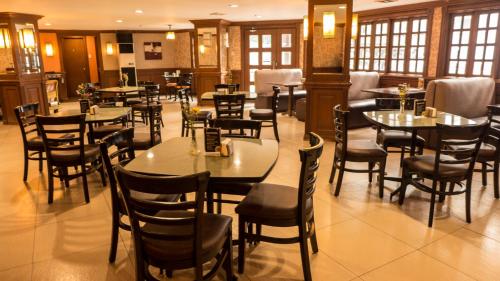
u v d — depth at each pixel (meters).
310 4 5.47
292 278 2.35
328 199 3.59
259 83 9.16
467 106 5.57
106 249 2.69
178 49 13.71
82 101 4.51
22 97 7.62
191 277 2.36
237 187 2.75
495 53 6.22
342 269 2.44
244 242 2.34
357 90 7.58
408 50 7.75
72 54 12.98
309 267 2.27
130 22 10.41
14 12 7.32
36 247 2.73
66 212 3.33
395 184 4.00
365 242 2.78
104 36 12.99
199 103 10.17
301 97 8.98
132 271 2.42
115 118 4.17
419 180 3.78
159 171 2.16
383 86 8.24
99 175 4.36
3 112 7.68
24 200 3.61
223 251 2.09
